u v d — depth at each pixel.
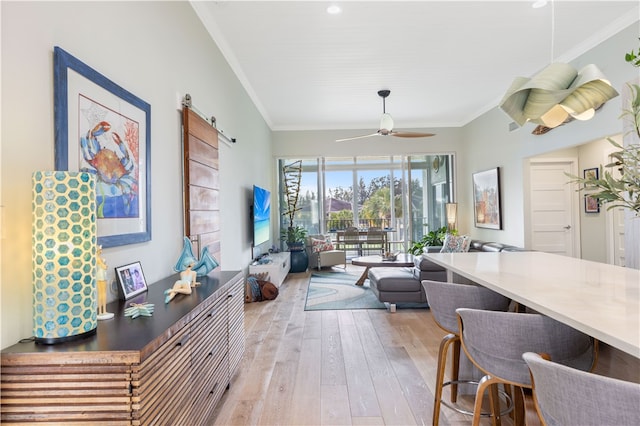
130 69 2.01
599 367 1.56
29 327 1.32
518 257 2.57
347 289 5.41
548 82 1.50
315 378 2.53
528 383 1.34
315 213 7.83
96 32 1.71
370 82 5.04
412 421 2.00
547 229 5.75
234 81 4.33
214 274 2.57
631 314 1.17
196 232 2.79
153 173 2.28
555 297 1.40
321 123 7.27
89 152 1.62
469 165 7.11
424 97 5.75
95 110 1.67
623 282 1.67
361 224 8.05
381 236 7.90
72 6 1.55
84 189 1.28
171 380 1.41
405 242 7.87
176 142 2.62
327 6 3.14
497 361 1.40
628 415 0.82
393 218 8.02
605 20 3.47
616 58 3.58
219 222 3.50
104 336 1.29
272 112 6.46
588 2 3.16
